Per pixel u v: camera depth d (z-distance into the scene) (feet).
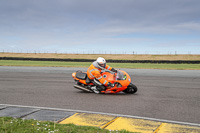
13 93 26.63
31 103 21.33
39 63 94.99
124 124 14.89
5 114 16.85
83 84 27.32
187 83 36.52
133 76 46.70
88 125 14.61
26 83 35.32
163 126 14.60
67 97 24.38
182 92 28.09
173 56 173.68
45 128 13.25
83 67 70.95
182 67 76.13
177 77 45.21
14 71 56.13
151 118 16.40
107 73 26.53
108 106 20.26
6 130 13.05
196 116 17.30
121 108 19.57
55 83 35.55
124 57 177.37
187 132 13.53
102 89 26.30
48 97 24.34
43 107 19.53
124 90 27.22
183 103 21.81
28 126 13.76
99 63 25.64
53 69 62.64
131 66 80.33
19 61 111.04
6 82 36.35
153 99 23.62
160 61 105.70
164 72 55.77
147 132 13.47
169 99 23.68
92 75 26.22
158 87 32.14
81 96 25.02
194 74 51.08
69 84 34.55
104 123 15.03
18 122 14.39
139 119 16.07
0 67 68.18
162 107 20.12
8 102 21.71
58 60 116.88
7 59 124.06
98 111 18.48
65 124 14.21
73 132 12.76
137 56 182.60
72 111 18.12
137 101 22.56
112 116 16.67
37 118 15.88
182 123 15.31
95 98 23.91
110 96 25.09
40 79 40.60
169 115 17.53
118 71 26.58
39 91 28.09
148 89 30.32
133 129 13.97
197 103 21.83
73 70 59.93
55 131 12.80
